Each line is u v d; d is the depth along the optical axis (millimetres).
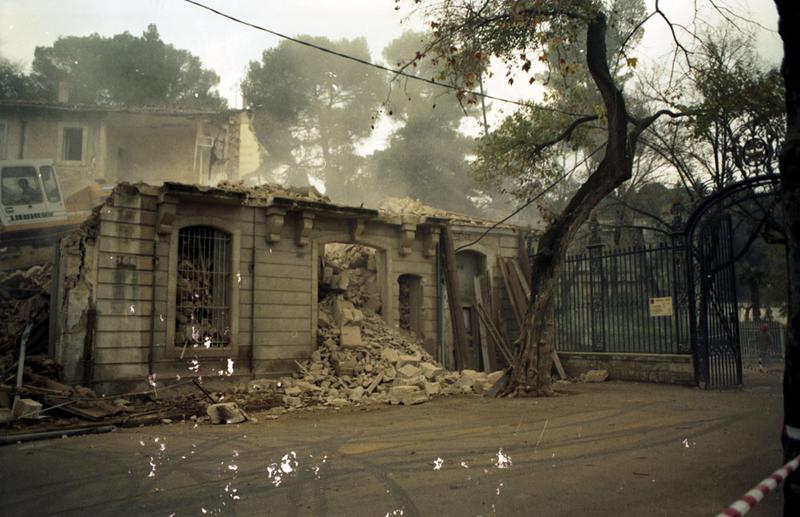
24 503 5023
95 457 7078
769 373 20625
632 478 5270
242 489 5242
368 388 13578
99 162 24906
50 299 15047
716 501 4461
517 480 5273
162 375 12914
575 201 13906
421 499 4719
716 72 14281
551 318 13711
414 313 17953
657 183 28172
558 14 12266
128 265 12812
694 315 14766
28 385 11008
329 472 5844
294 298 15062
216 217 14117
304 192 17016
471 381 14352
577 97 17062
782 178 4062
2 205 17953
